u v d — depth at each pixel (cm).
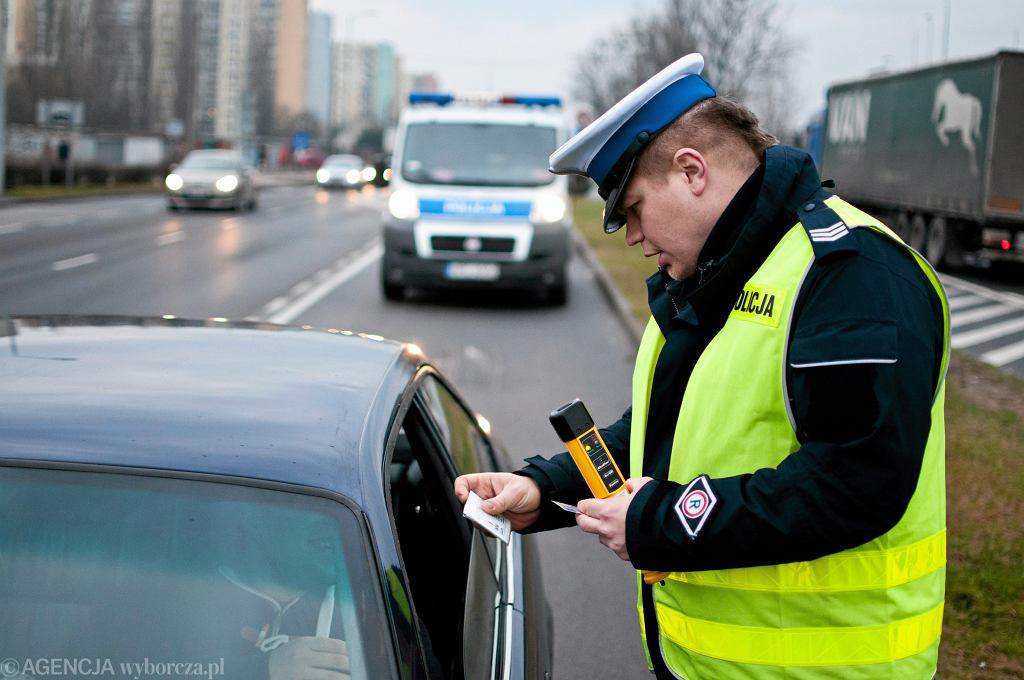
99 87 6394
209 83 11856
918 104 2270
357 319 1234
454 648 234
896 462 177
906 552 193
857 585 192
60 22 5588
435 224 1342
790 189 197
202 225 2580
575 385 934
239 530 206
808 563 193
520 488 227
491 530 220
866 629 193
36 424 219
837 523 179
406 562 268
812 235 188
